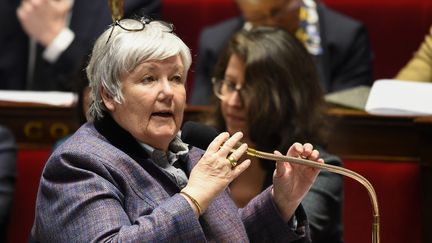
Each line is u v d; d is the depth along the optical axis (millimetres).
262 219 5734
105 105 5309
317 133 7281
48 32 10727
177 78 5277
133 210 5133
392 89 8016
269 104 7141
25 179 8820
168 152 5523
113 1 6660
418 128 7633
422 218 7707
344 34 10500
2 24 11031
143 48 5129
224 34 10547
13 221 8773
